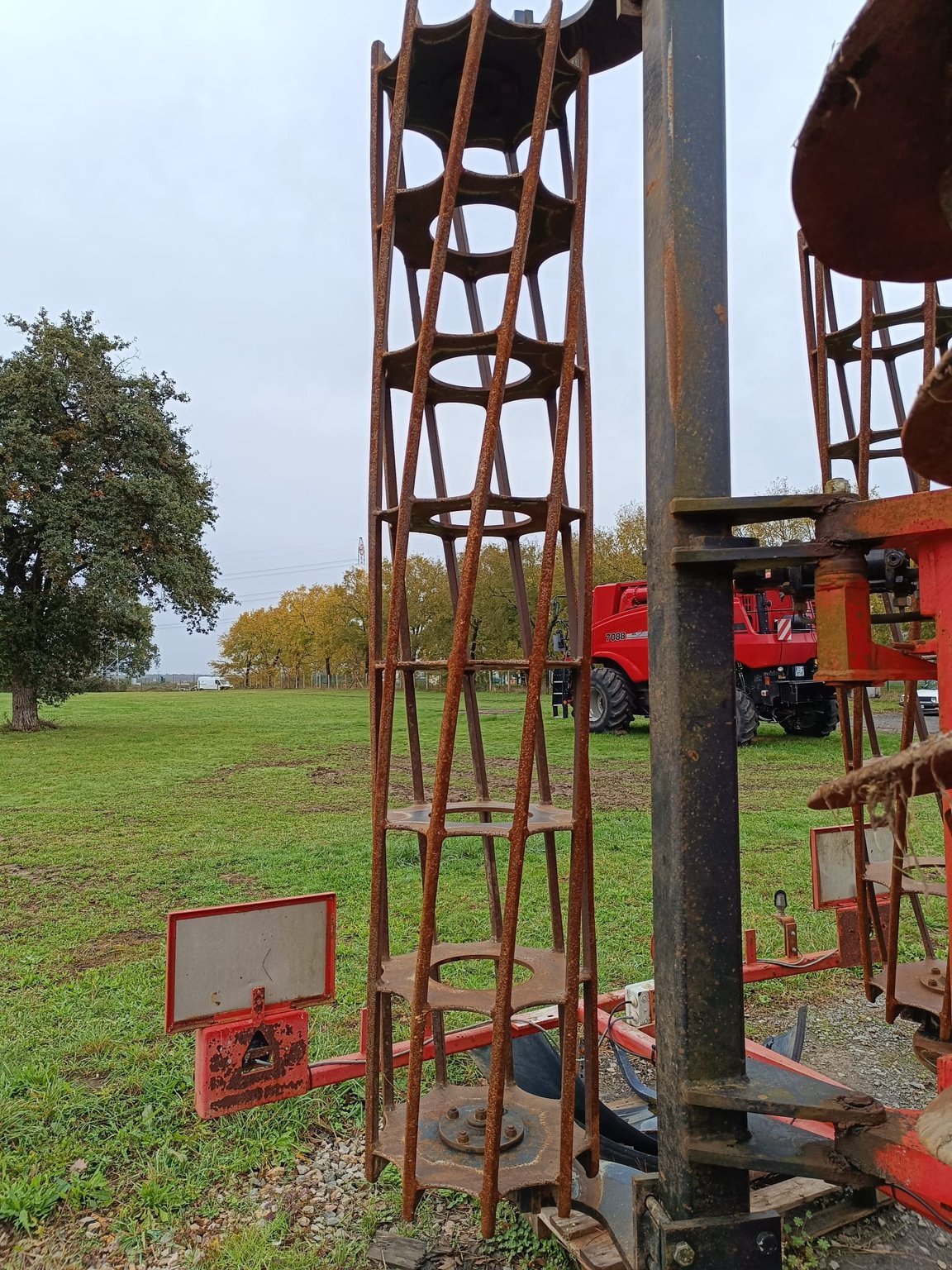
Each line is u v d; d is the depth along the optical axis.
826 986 4.41
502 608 37.97
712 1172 1.65
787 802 9.30
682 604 1.67
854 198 1.40
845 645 1.57
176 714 27.62
